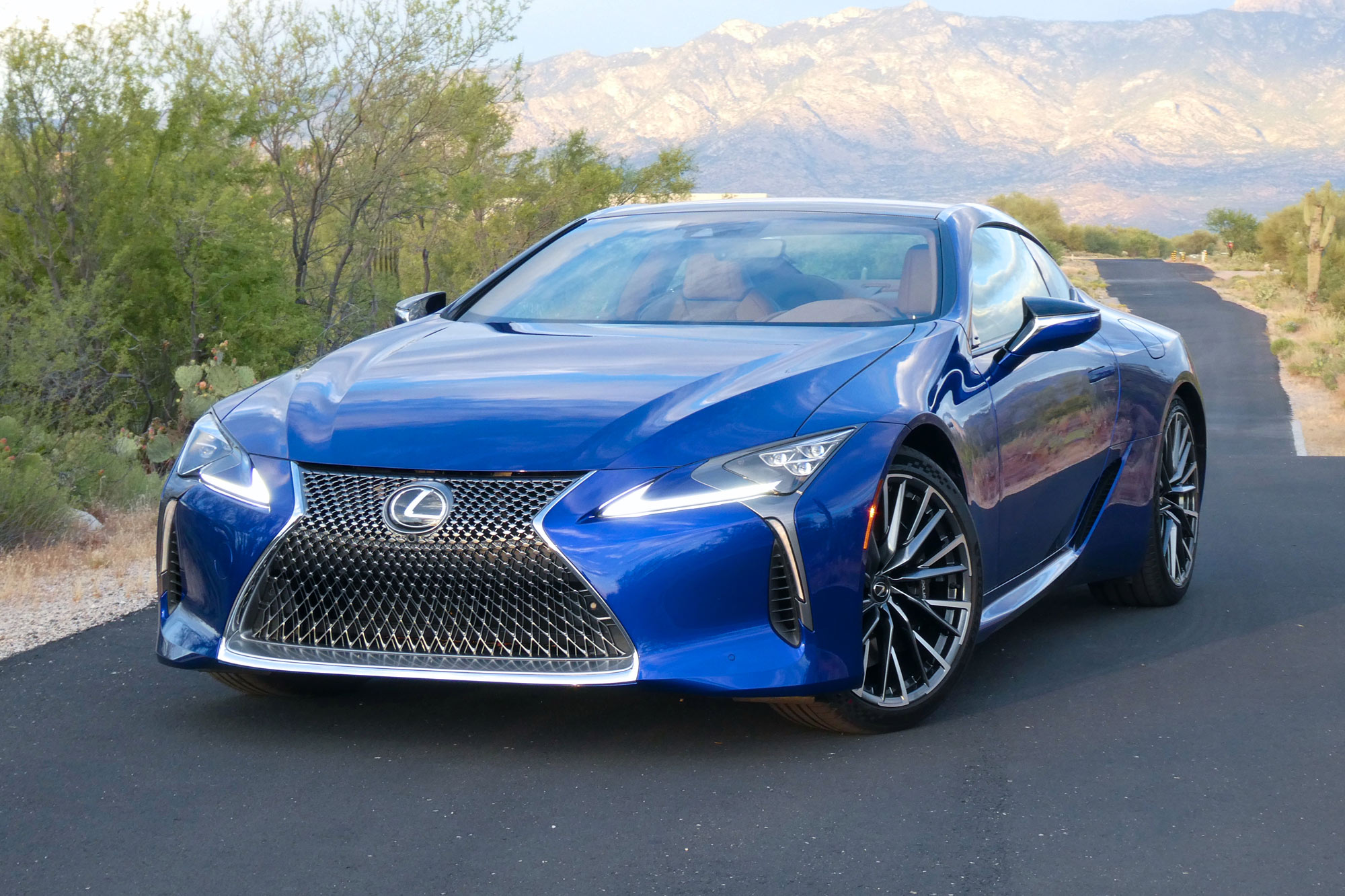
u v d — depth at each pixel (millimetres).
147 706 3523
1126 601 4836
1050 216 114812
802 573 2969
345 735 3240
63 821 2701
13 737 3270
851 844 2559
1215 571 5566
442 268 18312
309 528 3020
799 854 2510
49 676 3857
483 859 2494
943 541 3410
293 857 2512
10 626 4543
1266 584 5250
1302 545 6176
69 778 2963
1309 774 2971
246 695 3574
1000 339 4027
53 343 10203
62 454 8070
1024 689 3695
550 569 2906
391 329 4070
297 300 13578
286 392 3473
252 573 3057
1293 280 51750
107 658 4066
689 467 2959
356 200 14695
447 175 16391
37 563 5777
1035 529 4062
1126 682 3777
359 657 2990
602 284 4145
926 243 4125
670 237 4387
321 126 14375
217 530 3107
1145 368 4781
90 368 10695
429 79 14656
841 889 2354
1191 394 5145
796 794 2832
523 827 2648
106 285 11078
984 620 3693
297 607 3045
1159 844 2562
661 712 3389
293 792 2855
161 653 3215
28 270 11602
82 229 12008
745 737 3215
